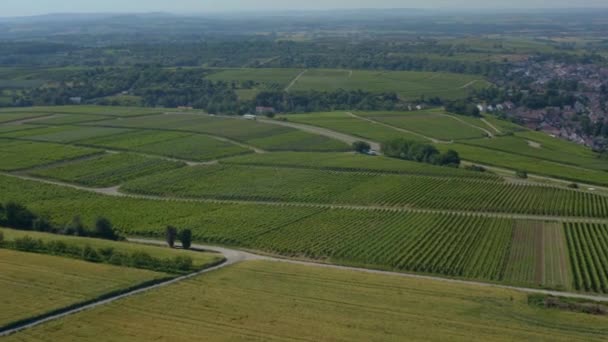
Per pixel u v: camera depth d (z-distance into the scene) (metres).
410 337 116.44
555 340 117.25
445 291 142.50
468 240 185.88
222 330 118.31
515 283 153.75
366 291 140.88
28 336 116.19
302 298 135.25
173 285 142.38
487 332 119.94
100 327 119.81
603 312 132.88
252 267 157.50
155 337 115.25
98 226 188.75
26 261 152.38
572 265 165.75
